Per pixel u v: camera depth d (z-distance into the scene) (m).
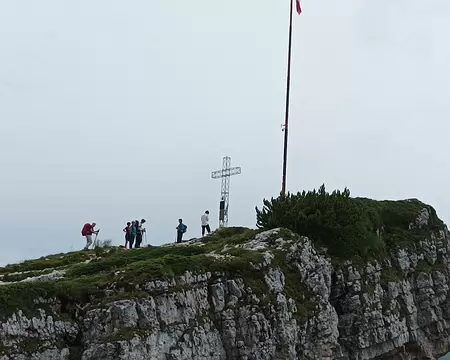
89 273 31.77
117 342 24.66
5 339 22.61
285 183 46.56
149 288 27.30
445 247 55.94
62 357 24.12
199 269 30.34
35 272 35.66
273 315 32.00
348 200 43.66
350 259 41.50
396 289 45.34
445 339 50.78
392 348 43.00
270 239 37.41
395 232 52.69
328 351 35.78
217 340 29.58
